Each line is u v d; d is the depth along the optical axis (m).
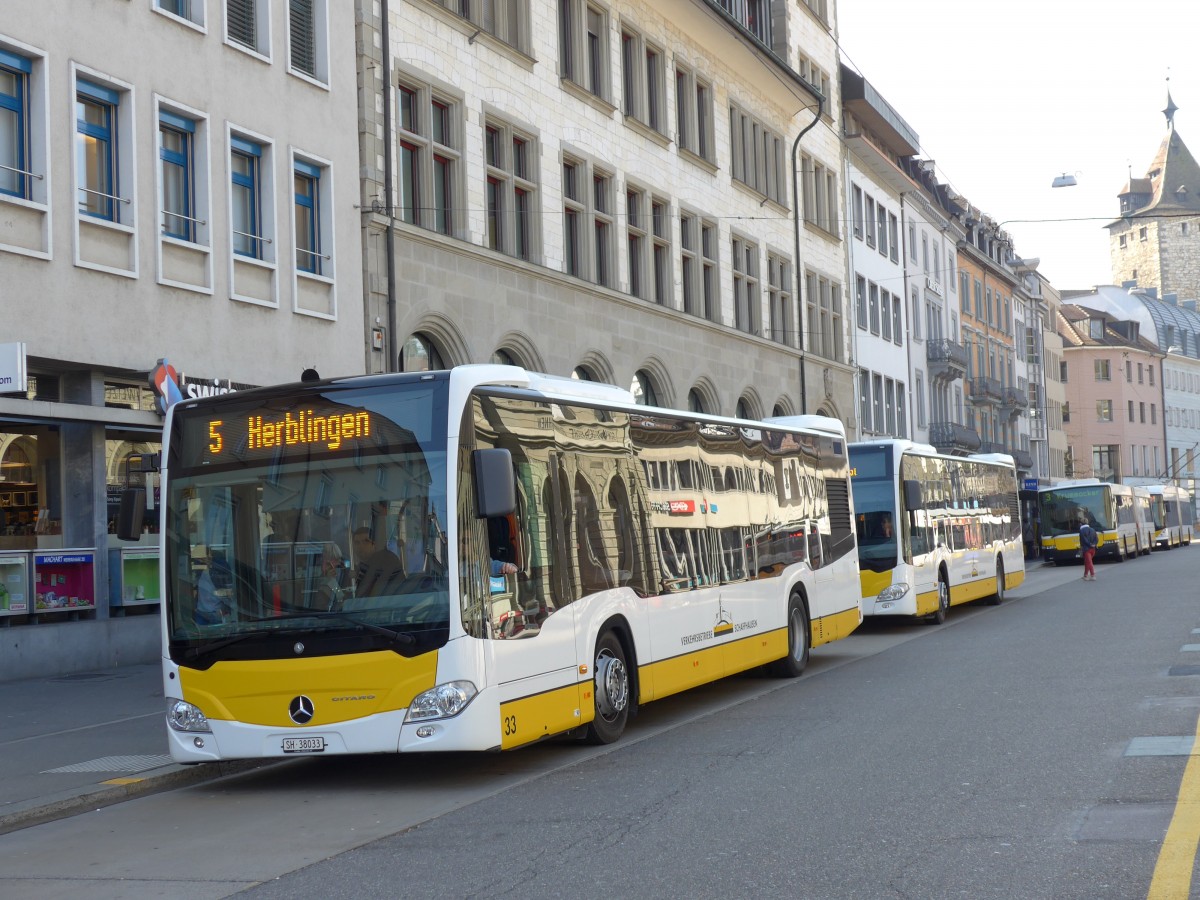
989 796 8.84
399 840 8.65
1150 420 115.00
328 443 10.76
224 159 21.22
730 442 16.16
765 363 41.44
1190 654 17.25
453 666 10.24
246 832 9.28
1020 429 88.88
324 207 23.34
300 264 22.97
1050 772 9.58
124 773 11.34
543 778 10.80
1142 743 10.60
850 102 51.47
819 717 13.30
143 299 19.53
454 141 26.52
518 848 8.12
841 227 50.06
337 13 23.75
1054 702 13.33
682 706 15.20
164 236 20.00
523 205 28.97
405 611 10.33
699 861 7.45
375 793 10.60
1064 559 58.94
